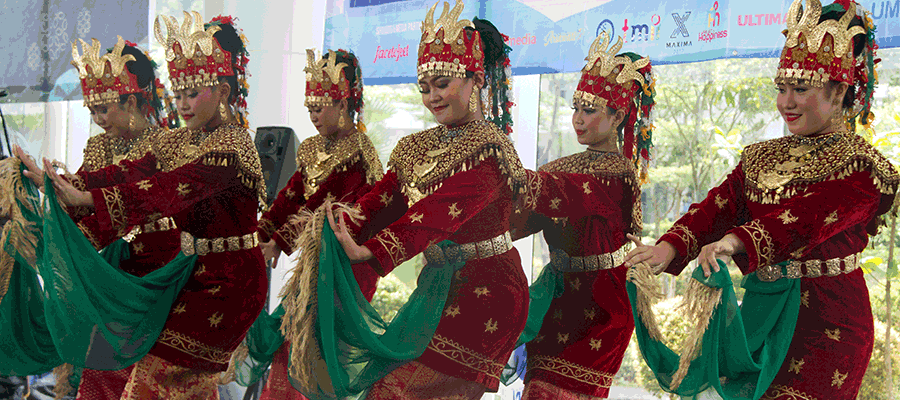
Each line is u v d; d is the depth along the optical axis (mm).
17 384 3221
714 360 2184
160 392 2504
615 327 2570
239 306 2592
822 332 2217
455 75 2164
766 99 3119
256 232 2709
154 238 2867
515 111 3346
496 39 2389
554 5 3283
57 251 2383
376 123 3709
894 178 2160
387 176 2332
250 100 3869
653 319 2355
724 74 3166
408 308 2211
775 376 2262
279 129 3523
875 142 2834
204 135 2596
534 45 3328
